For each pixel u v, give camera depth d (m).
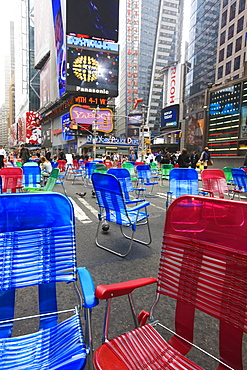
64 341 1.28
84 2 57.41
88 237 4.49
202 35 49.56
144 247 3.99
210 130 21.88
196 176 5.24
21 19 143.88
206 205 1.37
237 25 38.28
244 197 8.07
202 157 14.91
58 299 2.49
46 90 83.19
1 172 5.62
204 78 49.34
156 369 1.17
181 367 1.19
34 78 126.94
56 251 1.51
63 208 1.56
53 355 1.20
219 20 43.44
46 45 79.38
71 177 18.02
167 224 1.56
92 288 1.31
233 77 39.78
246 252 1.19
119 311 2.30
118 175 5.01
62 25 59.00
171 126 68.94
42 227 1.50
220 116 20.77
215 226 1.33
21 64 152.38
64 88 60.50
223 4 42.06
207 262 1.34
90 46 58.84
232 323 1.19
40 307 1.45
